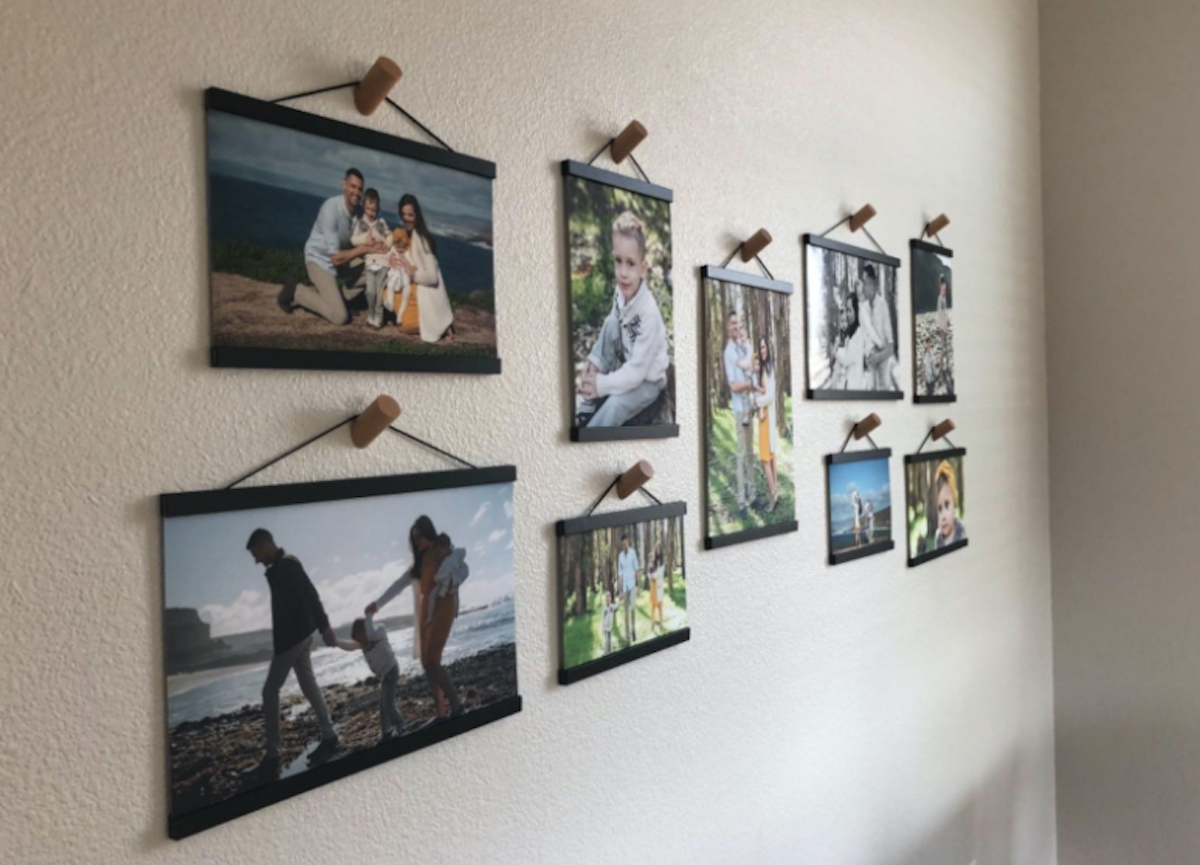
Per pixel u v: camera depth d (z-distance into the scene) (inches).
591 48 38.1
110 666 23.0
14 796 21.4
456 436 32.0
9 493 21.3
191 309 24.8
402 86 30.3
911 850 64.7
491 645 33.0
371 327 29.0
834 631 55.4
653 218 41.1
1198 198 78.7
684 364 43.0
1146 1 80.8
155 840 23.9
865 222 57.2
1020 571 82.9
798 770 51.9
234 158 25.6
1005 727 80.0
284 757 26.6
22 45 21.6
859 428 56.8
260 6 26.4
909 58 65.2
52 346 22.1
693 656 43.7
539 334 35.3
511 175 34.2
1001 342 80.0
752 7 48.6
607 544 38.1
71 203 22.4
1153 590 82.3
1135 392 82.7
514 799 34.2
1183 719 80.8
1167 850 82.0
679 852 42.6
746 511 46.9
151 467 23.9
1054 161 86.8
